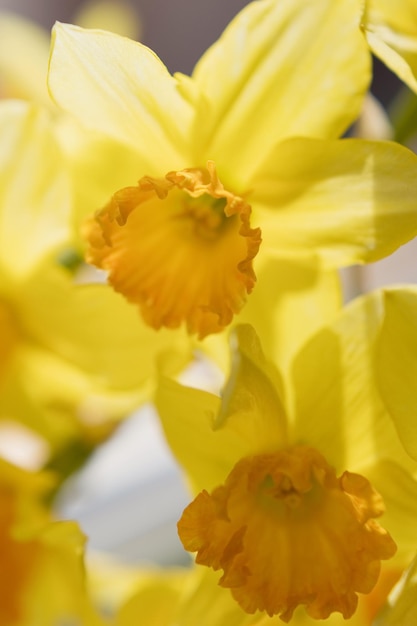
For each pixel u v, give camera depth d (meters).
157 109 0.38
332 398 0.39
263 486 0.39
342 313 0.38
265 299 0.40
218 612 0.39
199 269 0.40
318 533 0.39
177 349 0.40
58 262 0.45
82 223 0.40
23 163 0.43
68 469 0.46
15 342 0.45
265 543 0.38
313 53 0.38
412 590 0.37
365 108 0.43
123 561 0.53
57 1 0.99
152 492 0.56
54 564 0.45
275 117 0.38
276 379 0.38
